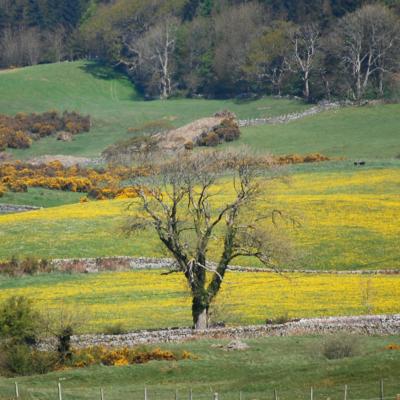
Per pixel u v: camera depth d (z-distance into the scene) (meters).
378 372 146.75
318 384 144.88
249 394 143.50
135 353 172.12
